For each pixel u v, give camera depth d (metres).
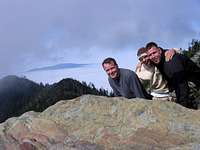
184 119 2.82
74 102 3.24
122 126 2.88
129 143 2.75
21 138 3.10
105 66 3.77
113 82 3.84
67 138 2.93
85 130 2.94
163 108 2.93
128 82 3.77
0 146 3.22
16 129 3.17
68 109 3.19
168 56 3.73
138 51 3.94
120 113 3.00
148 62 3.87
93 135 2.88
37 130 3.07
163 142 2.69
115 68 3.77
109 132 2.85
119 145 2.76
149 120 2.84
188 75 3.83
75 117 3.09
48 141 2.98
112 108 3.06
